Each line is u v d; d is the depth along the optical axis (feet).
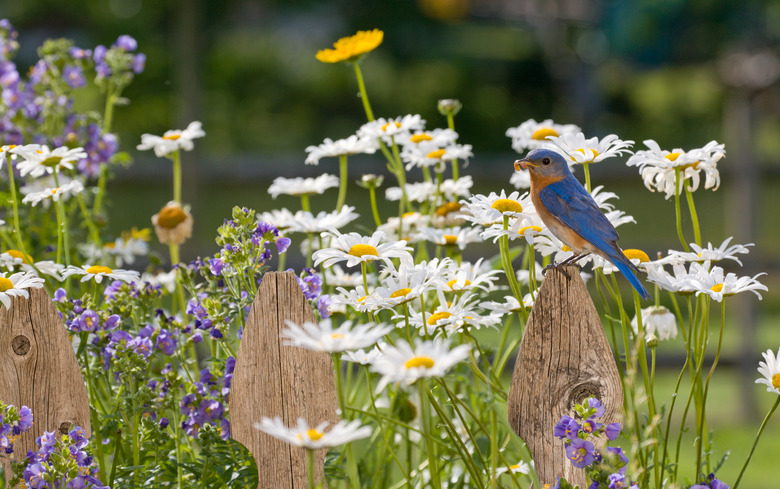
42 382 12.15
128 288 13.19
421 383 11.56
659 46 113.91
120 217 54.39
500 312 13.19
